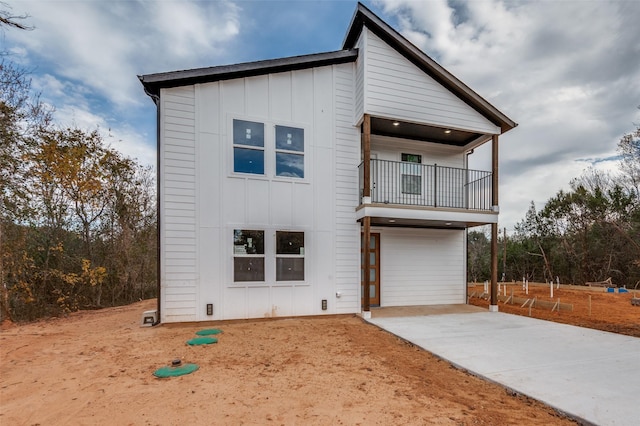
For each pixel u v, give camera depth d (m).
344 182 7.43
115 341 4.96
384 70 7.29
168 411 2.62
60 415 2.57
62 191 9.63
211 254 6.34
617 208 16.31
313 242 7.07
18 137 8.05
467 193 8.63
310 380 3.35
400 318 6.79
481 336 5.24
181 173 6.25
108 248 11.52
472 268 23.25
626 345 4.73
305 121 7.20
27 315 8.02
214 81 6.56
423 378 3.48
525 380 3.33
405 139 8.88
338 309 7.13
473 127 7.98
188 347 4.61
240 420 2.47
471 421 2.48
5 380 3.36
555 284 16.31
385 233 8.67
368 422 2.44
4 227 7.88
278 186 6.89
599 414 2.56
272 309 6.66
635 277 16.08
